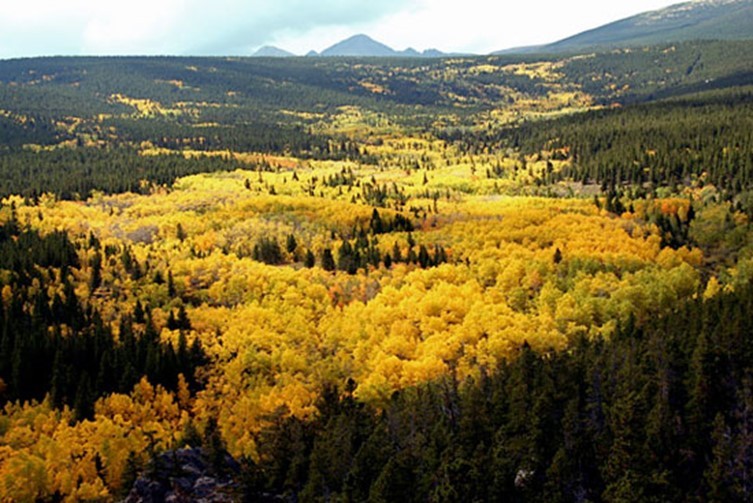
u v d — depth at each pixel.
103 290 173.12
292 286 172.62
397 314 152.12
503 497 73.62
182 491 82.06
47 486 95.31
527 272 168.12
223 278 179.75
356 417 98.56
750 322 90.62
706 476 69.38
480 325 139.88
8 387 123.31
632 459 71.69
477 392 96.19
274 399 118.50
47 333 135.62
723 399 79.75
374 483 75.19
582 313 142.00
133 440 105.38
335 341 146.00
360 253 199.25
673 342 93.25
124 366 129.00
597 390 88.38
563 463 72.94
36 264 184.12
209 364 136.62
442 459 79.31
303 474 85.88
